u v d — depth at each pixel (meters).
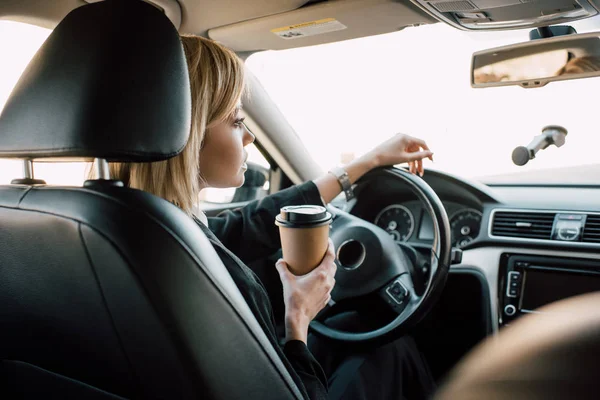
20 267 0.81
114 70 0.71
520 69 1.80
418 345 2.09
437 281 1.48
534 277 1.86
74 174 1.52
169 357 0.72
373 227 1.63
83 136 0.69
